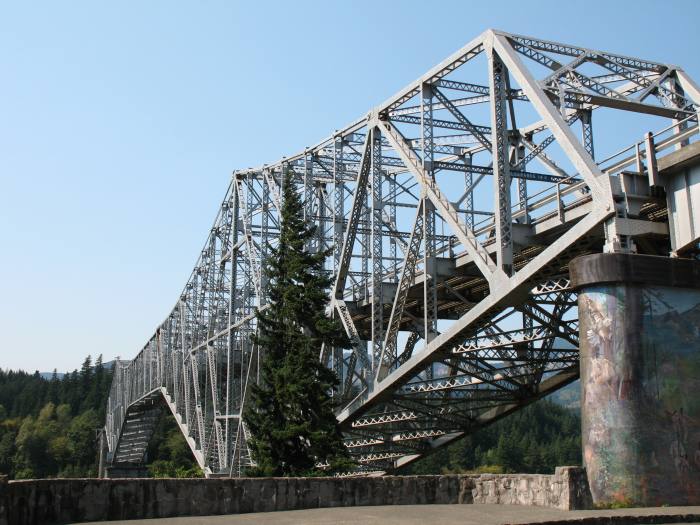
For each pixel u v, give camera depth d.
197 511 16.45
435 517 15.91
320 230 46.22
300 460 35.62
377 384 34.22
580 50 29.05
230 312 57.22
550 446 144.38
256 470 34.97
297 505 17.67
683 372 20.61
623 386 20.23
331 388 37.09
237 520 15.41
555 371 34.56
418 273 35.09
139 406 120.50
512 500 18.98
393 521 15.21
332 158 46.53
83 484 15.16
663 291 21.11
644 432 19.88
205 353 68.62
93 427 168.50
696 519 16.91
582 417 21.16
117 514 15.41
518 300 26.62
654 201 23.44
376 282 36.06
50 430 169.12
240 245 56.25
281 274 39.12
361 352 36.84
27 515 14.27
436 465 122.81
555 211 26.59
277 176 51.06
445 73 31.17
